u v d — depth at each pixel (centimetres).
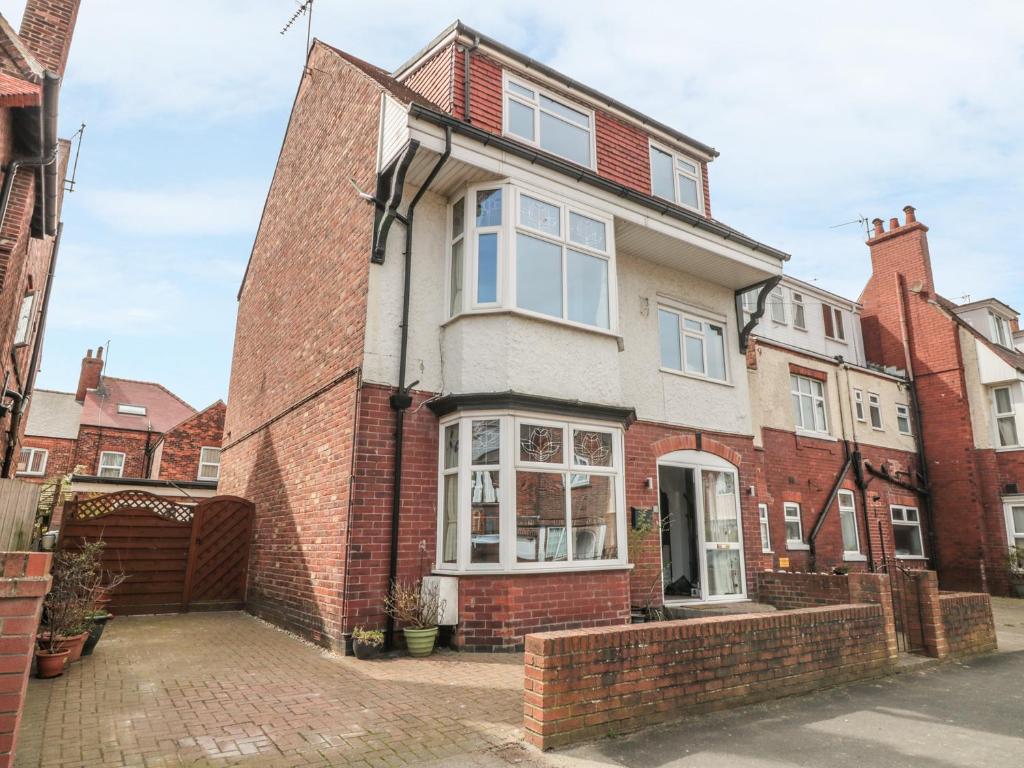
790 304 2095
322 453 940
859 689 668
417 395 888
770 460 1566
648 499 1092
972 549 1923
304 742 471
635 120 1301
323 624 841
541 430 878
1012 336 2534
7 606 313
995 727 546
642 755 457
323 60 1229
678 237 1118
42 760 427
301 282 1178
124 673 672
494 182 938
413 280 924
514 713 543
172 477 2805
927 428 2086
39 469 2842
